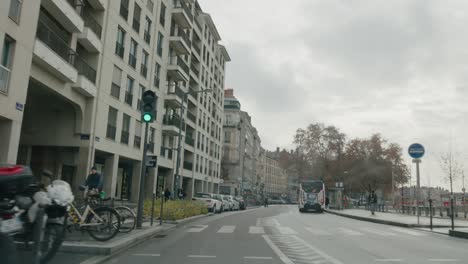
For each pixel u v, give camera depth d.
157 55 37.12
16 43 16.05
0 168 6.09
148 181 37.22
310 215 32.94
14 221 6.01
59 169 26.44
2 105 15.34
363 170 70.31
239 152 83.06
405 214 35.56
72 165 26.73
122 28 29.16
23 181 6.12
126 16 29.78
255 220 22.78
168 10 40.06
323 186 43.12
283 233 14.84
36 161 26.12
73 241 9.31
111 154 28.47
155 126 37.41
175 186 33.09
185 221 19.56
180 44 41.50
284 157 83.88
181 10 41.09
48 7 19.88
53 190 6.68
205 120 56.81
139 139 33.34
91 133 24.98
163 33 38.72
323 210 45.16
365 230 17.19
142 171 13.66
